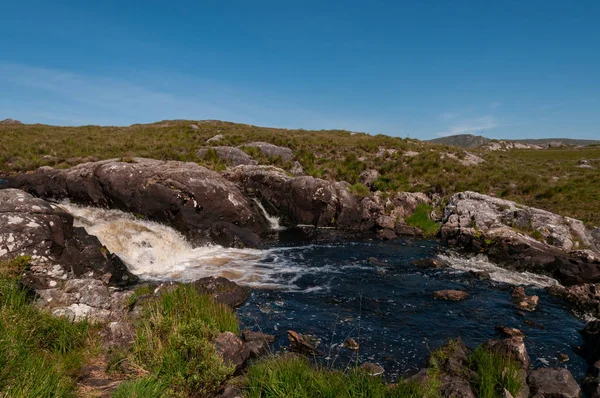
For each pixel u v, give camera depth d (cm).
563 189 2572
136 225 1764
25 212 1070
